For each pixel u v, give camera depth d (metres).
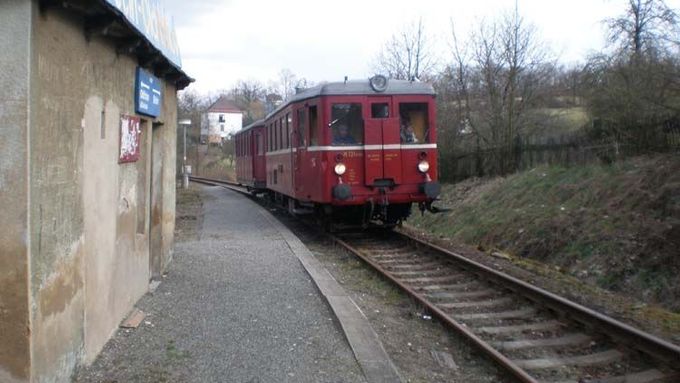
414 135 13.93
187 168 36.03
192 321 6.90
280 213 21.36
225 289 8.52
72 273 4.77
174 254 11.23
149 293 8.04
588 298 9.09
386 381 5.29
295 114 15.20
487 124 30.05
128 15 5.83
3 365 3.93
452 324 7.05
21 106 3.85
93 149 5.30
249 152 27.48
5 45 3.82
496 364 5.94
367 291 9.18
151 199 9.03
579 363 6.18
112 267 6.12
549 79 28.59
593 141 19.25
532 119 28.20
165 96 9.47
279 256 11.27
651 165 15.41
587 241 13.59
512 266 11.70
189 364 5.53
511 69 28.33
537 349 6.66
